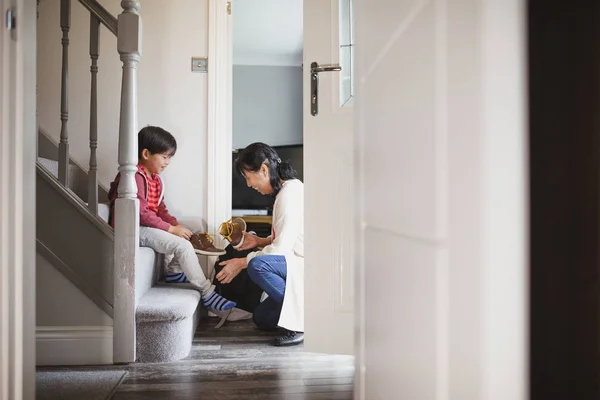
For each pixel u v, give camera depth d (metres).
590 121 0.36
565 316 0.37
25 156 0.95
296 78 5.32
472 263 0.45
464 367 0.47
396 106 0.68
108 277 1.75
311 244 1.82
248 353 1.91
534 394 0.38
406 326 0.64
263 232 3.63
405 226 0.64
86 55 2.70
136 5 1.72
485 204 0.43
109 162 2.71
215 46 2.78
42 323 1.71
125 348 1.71
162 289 2.17
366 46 0.87
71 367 1.68
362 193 0.91
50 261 1.72
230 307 2.34
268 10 3.96
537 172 0.38
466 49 0.46
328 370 1.69
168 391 1.44
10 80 0.89
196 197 2.78
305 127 1.83
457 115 0.48
